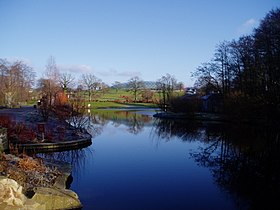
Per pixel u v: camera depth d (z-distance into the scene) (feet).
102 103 303.48
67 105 109.70
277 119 113.09
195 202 38.58
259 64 124.88
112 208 35.78
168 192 42.29
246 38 146.20
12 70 183.52
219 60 171.42
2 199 29.48
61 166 48.32
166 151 73.10
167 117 173.78
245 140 90.58
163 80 261.85
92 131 110.32
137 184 45.70
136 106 294.05
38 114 103.55
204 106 193.98
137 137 97.09
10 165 40.57
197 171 54.29
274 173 53.16
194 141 89.56
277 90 111.65
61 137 73.36
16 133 66.28
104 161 61.11
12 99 175.52
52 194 33.30
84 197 39.40
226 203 38.55
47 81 133.49
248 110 125.59
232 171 54.44
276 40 111.86
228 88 165.17
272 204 38.22
